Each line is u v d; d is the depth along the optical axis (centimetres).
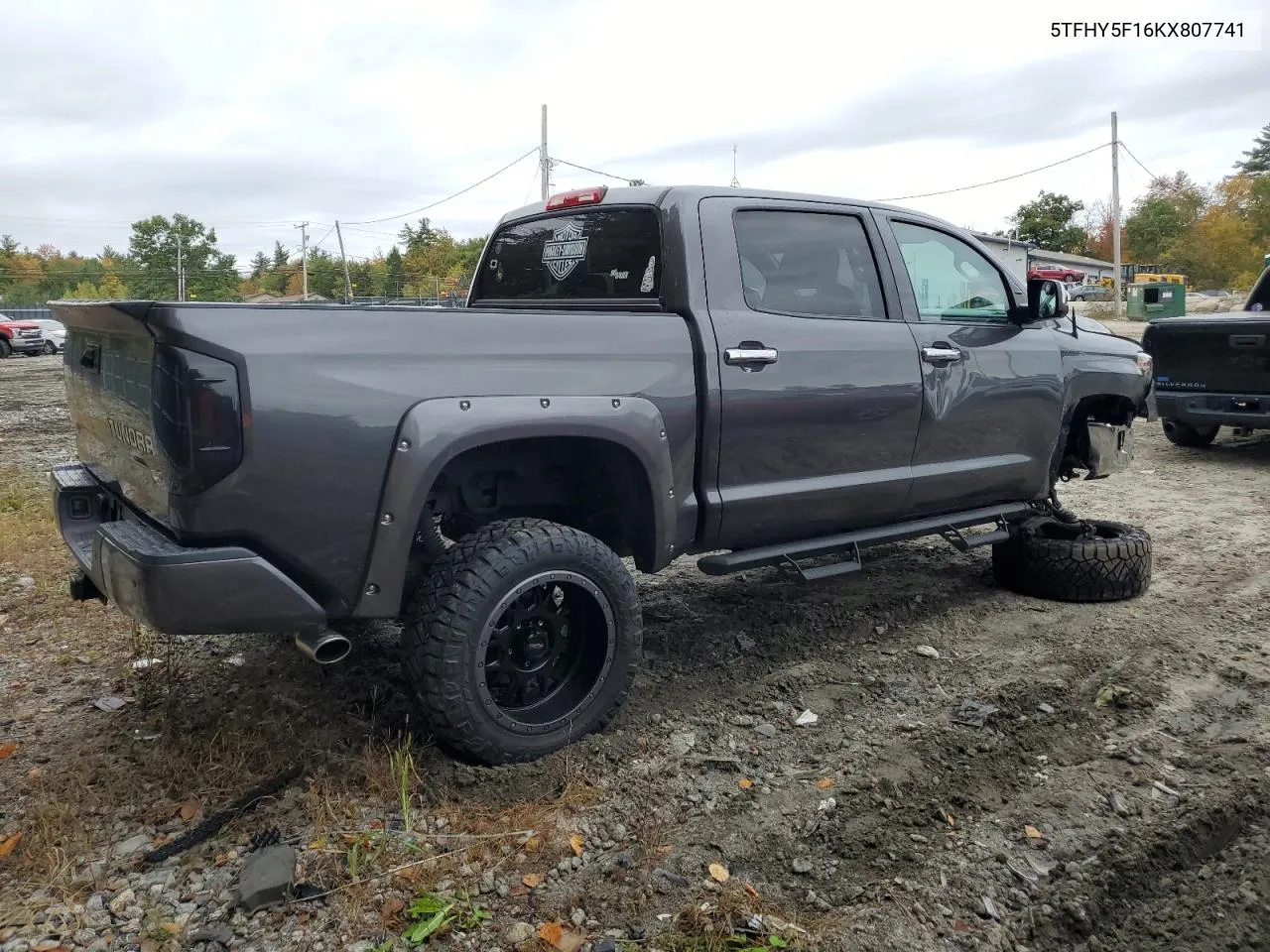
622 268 390
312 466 278
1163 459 938
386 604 296
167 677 386
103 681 395
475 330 309
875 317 425
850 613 481
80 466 387
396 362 292
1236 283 6969
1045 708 373
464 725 307
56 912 251
